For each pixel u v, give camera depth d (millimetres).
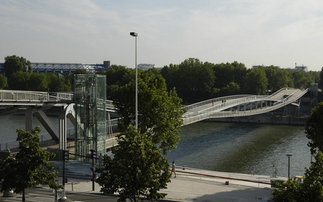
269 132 128750
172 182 44625
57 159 55031
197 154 83938
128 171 26859
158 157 28094
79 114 53062
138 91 49812
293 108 195375
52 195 38562
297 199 24016
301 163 76000
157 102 49938
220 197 37594
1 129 116312
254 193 39562
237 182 45531
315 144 41406
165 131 50938
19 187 30047
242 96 166250
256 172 67750
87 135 52812
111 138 63531
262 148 93062
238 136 116000
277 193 24875
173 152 85875
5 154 56062
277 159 79688
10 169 29969
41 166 31688
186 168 57344
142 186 26703
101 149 53500
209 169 69688
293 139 110375
